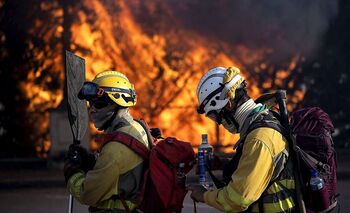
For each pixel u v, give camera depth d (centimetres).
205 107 514
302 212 496
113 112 552
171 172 535
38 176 1820
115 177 533
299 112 546
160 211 536
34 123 2295
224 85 505
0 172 1916
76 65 581
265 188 489
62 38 2236
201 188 524
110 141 539
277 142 490
